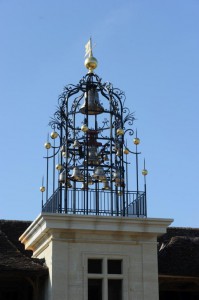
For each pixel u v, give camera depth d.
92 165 27.14
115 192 26.75
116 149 27.48
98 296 25.98
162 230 26.34
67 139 27.48
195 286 29.27
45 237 26.39
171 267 27.48
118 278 25.86
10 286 28.58
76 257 25.62
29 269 25.59
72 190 26.23
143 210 26.50
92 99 28.08
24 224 32.53
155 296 25.83
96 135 27.69
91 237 25.94
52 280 25.16
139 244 26.31
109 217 25.80
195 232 33.03
